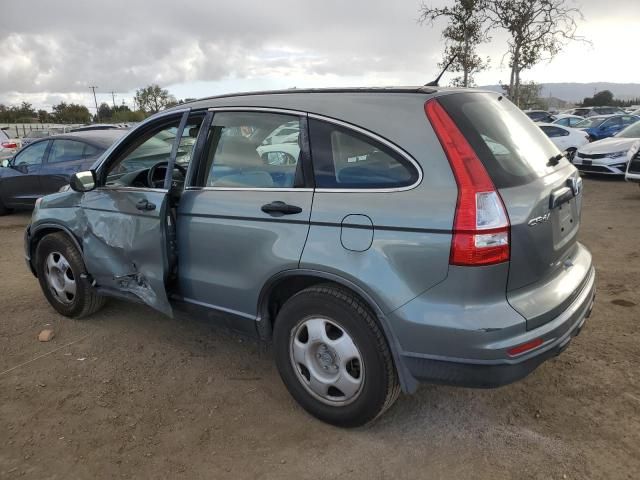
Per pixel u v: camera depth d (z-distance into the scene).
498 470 2.61
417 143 2.57
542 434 2.86
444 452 2.76
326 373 2.92
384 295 2.54
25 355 3.93
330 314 2.77
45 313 4.70
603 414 3.00
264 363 3.75
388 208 2.56
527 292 2.58
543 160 2.97
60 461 2.77
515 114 3.21
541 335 2.50
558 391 3.24
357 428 2.97
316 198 2.80
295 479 2.61
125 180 4.20
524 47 17.03
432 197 2.47
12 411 3.21
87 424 3.07
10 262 6.52
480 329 2.38
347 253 2.65
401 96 2.75
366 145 2.71
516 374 2.46
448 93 2.81
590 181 12.16
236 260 3.14
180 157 3.83
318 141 2.87
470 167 2.45
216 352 3.93
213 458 2.77
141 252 3.59
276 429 2.99
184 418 3.12
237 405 3.23
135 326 4.39
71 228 4.16
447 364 2.49
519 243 2.46
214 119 3.39
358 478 2.60
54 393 3.40
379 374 2.67
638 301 4.52
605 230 7.09
